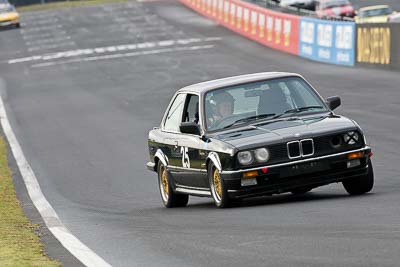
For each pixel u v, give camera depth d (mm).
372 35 99375
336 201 31906
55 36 183250
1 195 47406
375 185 37000
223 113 35125
